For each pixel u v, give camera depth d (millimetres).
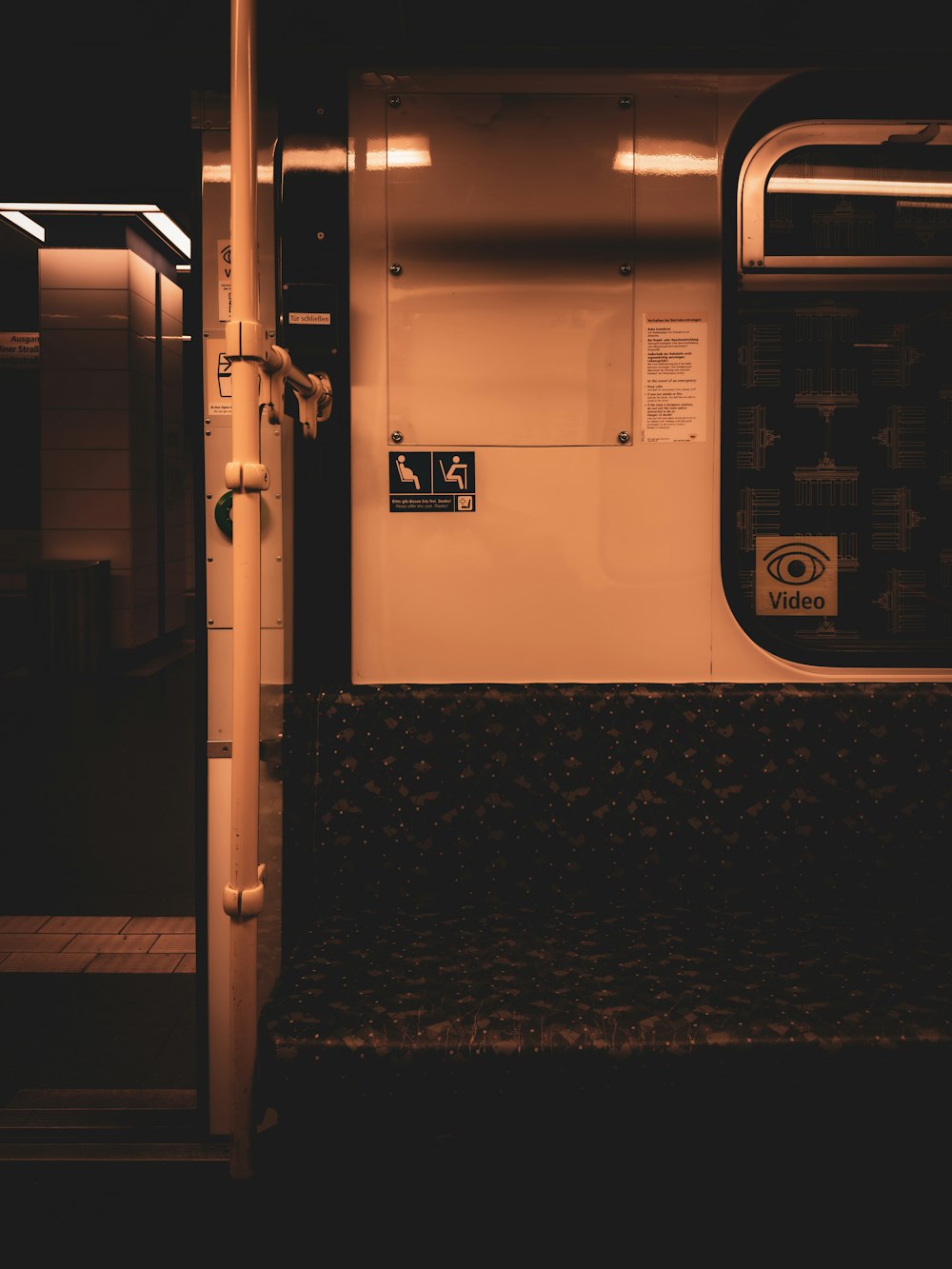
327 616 2258
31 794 5555
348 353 2254
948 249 2299
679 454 2295
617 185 2260
